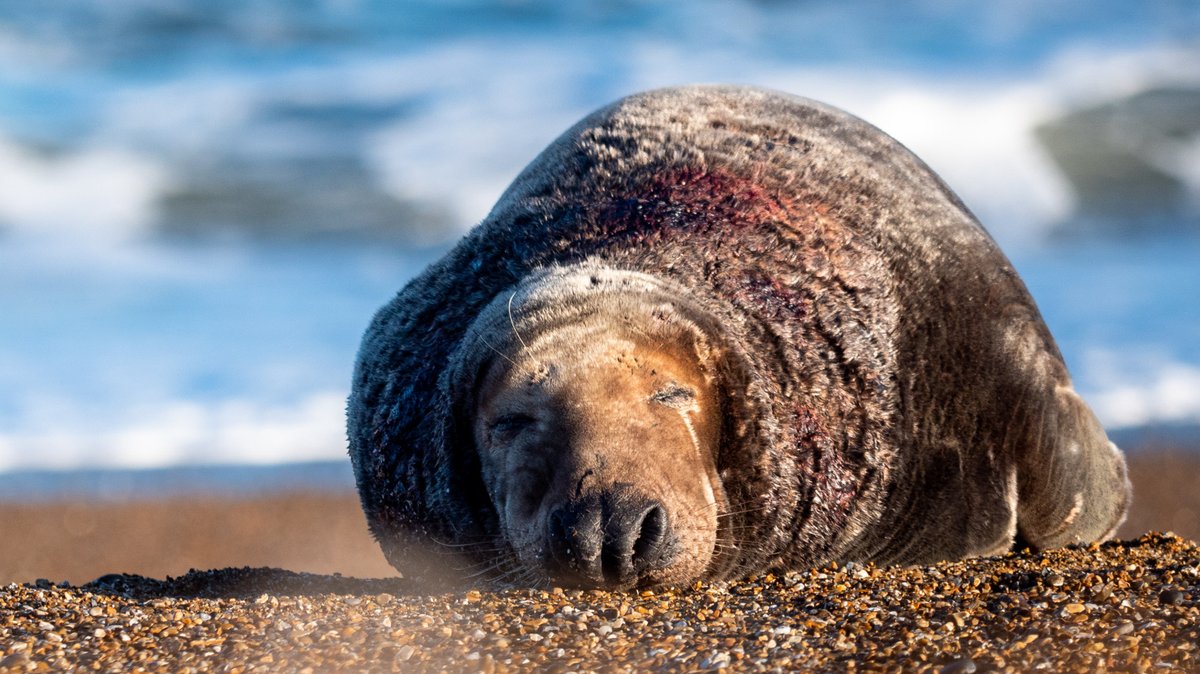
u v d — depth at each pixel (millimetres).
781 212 25281
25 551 46281
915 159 29188
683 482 20594
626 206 25219
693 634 18562
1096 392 58406
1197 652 16750
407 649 18297
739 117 28297
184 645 18938
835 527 23844
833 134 28266
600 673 17328
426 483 23641
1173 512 46531
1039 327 26547
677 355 21609
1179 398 57531
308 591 25625
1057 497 26125
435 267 26375
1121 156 96125
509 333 22062
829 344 24031
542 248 24812
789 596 20547
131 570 44188
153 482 53688
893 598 19922
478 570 23203
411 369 24625
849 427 23859
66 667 18328
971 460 25156
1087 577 20141
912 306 25234
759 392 22609
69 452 56438
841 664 17141
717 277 23844
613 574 19891
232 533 48219
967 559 24078
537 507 20578
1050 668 16484
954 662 16750
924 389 24906
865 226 25703
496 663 17781
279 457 56375
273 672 17828
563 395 20875
